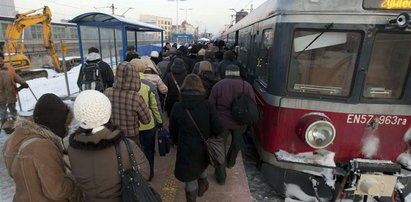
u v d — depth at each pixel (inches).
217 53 291.1
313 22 114.8
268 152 135.8
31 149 62.1
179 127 112.9
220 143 114.1
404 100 117.7
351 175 121.3
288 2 118.3
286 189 133.4
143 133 139.5
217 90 144.9
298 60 121.6
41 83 490.0
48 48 655.1
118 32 464.4
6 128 214.2
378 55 114.4
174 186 148.9
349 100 118.6
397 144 121.3
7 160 66.1
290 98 124.1
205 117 109.7
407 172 120.3
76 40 1141.7
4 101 213.2
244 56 287.0
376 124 119.1
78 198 70.4
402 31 110.3
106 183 64.9
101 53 440.5
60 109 70.0
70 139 66.9
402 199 118.6
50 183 62.4
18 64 550.6
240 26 343.3
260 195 151.4
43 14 618.8
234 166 173.2
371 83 117.6
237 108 135.1
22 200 64.4
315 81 122.3
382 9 108.5
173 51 301.3
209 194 141.6
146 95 132.6
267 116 135.3
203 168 115.3
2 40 766.5
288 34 119.0
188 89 110.7
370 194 116.8
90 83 226.1
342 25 112.0
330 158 121.3
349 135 121.6
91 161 64.1
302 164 122.0
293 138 127.6
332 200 121.6
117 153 65.2
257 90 174.6
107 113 66.2
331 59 118.4
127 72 112.7
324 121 117.0
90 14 343.3
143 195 64.9
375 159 122.3
